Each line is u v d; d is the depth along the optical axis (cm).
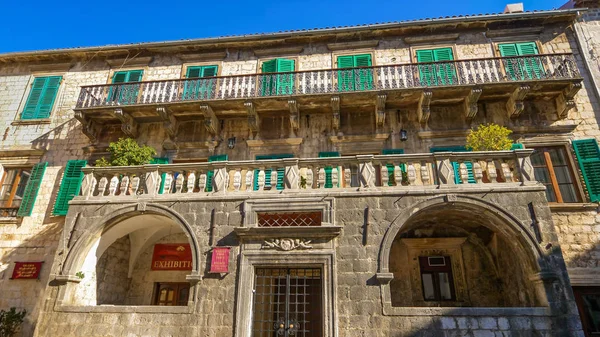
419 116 1252
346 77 1320
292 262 871
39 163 1391
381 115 1255
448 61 1232
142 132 1399
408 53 1413
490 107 1270
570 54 1191
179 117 1366
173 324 852
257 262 884
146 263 1228
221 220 950
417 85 1241
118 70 1534
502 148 1016
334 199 928
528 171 910
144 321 862
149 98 1360
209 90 1336
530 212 870
